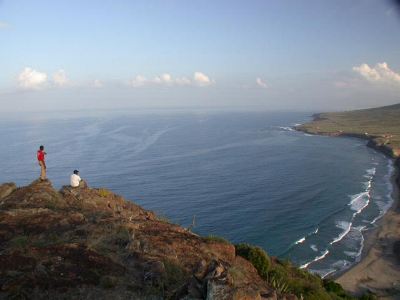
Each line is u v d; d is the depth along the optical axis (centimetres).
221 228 7481
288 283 2205
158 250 1872
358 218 8406
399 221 8156
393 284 5600
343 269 6094
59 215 2141
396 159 15325
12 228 1927
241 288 1232
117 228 2039
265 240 7031
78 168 12744
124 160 14300
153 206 8675
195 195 9575
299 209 8744
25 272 1436
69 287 1387
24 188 2556
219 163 13875
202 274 1367
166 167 13025
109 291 1413
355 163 14588
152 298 1411
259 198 9438
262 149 17550
